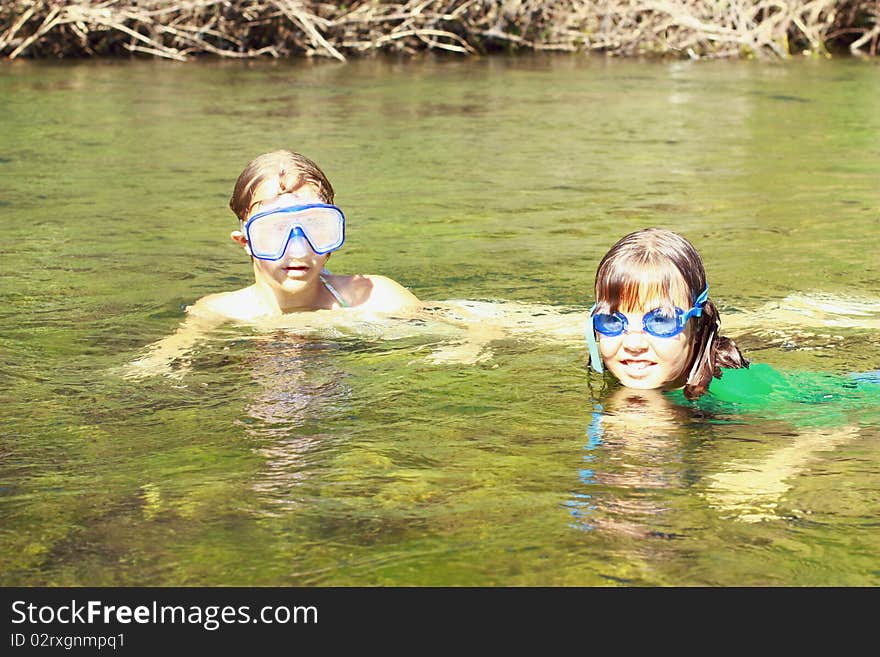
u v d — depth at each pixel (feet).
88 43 48.24
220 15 49.26
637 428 8.89
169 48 49.08
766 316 12.28
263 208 12.39
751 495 7.48
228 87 36.91
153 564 6.62
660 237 10.15
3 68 42.68
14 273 14.34
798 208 18.29
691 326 10.03
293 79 39.73
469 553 6.71
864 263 14.65
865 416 9.18
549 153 24.17
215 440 8.64
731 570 6.49
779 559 6.60
